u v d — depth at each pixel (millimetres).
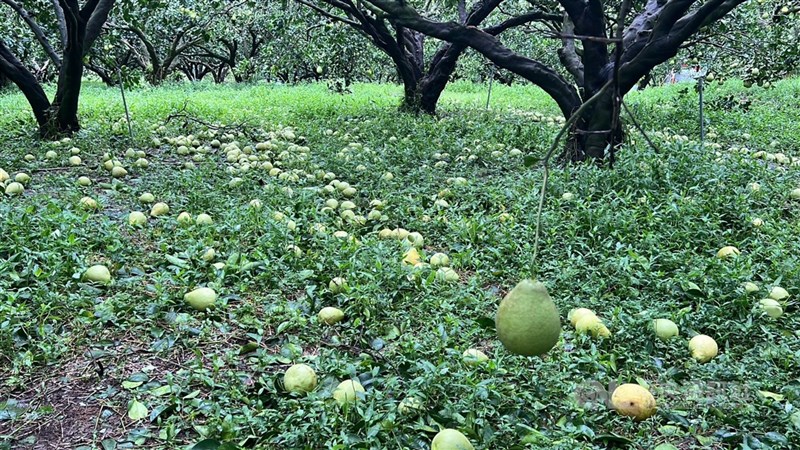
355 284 4922
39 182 7949
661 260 5477
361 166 8516
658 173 7449
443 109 16844
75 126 11156
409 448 3199
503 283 5352
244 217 6223
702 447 3303
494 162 9500
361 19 14469
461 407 3422
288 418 3291
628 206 6855
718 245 6008
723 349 4340
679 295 4949
